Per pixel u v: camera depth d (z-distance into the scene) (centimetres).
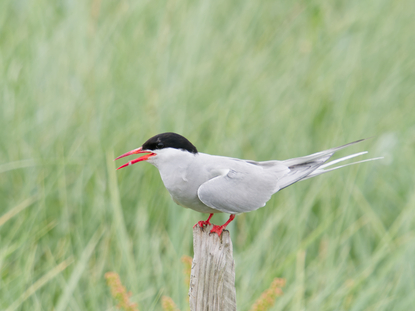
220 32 1321
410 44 1403
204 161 668
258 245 880
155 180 998
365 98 1241
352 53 1320
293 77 1287
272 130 1170
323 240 971
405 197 1124
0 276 784
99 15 1231
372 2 1416
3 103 1054
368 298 817
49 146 1031
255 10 1373
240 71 1245
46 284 827
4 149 1020
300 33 1441
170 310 636
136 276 802
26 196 948
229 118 1160
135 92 1138
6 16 1235
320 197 1056
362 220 1020
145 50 1195
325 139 1164
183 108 1083
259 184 680
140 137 1051
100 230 923
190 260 693
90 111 1075
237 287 834
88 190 1008
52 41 1160
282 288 845
